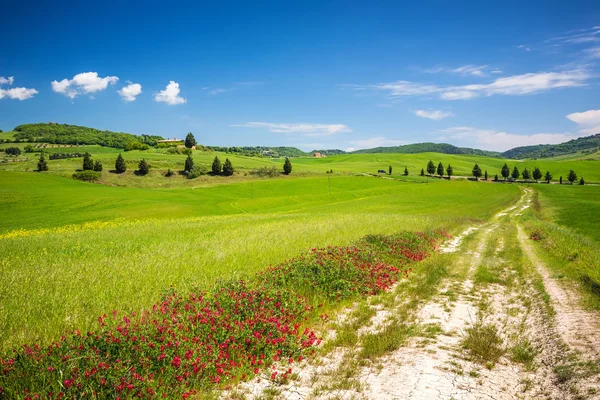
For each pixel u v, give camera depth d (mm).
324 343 7609
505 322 8844
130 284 10492
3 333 7152
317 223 28078
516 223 36250
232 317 7984
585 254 15203
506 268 14781
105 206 61156
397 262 14773
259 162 181500
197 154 189750
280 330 7578
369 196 85125
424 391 5773
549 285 11648
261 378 6270
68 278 11172
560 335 7699
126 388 5277
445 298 10836
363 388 5895
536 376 6285
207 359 6266
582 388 5578
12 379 5414
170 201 73875
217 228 26719
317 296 10320
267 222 30578
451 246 20516
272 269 12266
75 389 5141
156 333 6906
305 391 5852
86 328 7445
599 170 183500
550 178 152500
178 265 13141
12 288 10094
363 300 10469
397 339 7605
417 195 78875
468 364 6750
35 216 52250
